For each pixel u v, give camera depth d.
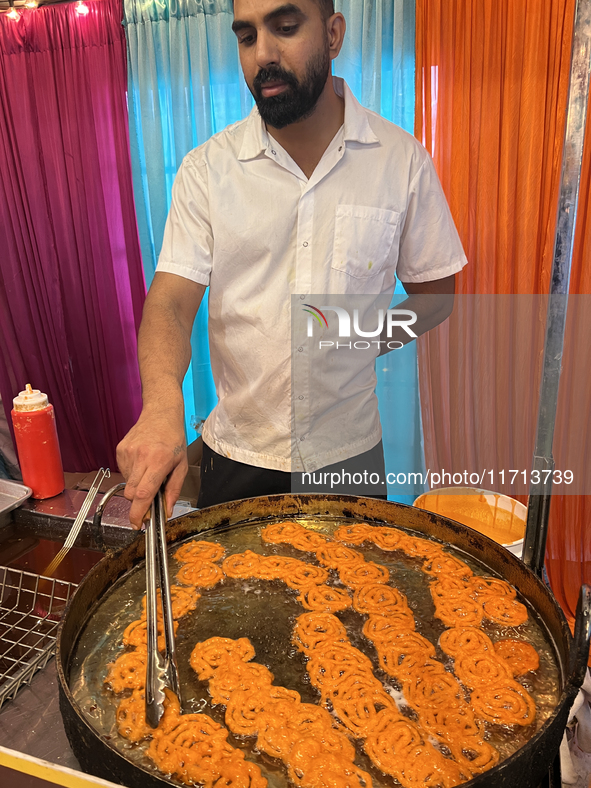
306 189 1.34
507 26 2.41
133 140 3.15
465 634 0.83
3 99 3.21
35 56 3.12
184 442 0.87
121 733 0.69
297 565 1.00
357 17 2.65
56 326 3.57
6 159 3.30
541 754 0.58
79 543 1.18
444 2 2.47
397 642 0.83
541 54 2.40
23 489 1.27
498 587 0.92
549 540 2.74
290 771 0.65
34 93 3.19
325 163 1.34
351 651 0.81
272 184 1.36
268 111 1.19
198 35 2.90
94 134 3.20
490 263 2.62
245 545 1.07
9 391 3.71
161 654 0.80
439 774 0.63
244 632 0.86
